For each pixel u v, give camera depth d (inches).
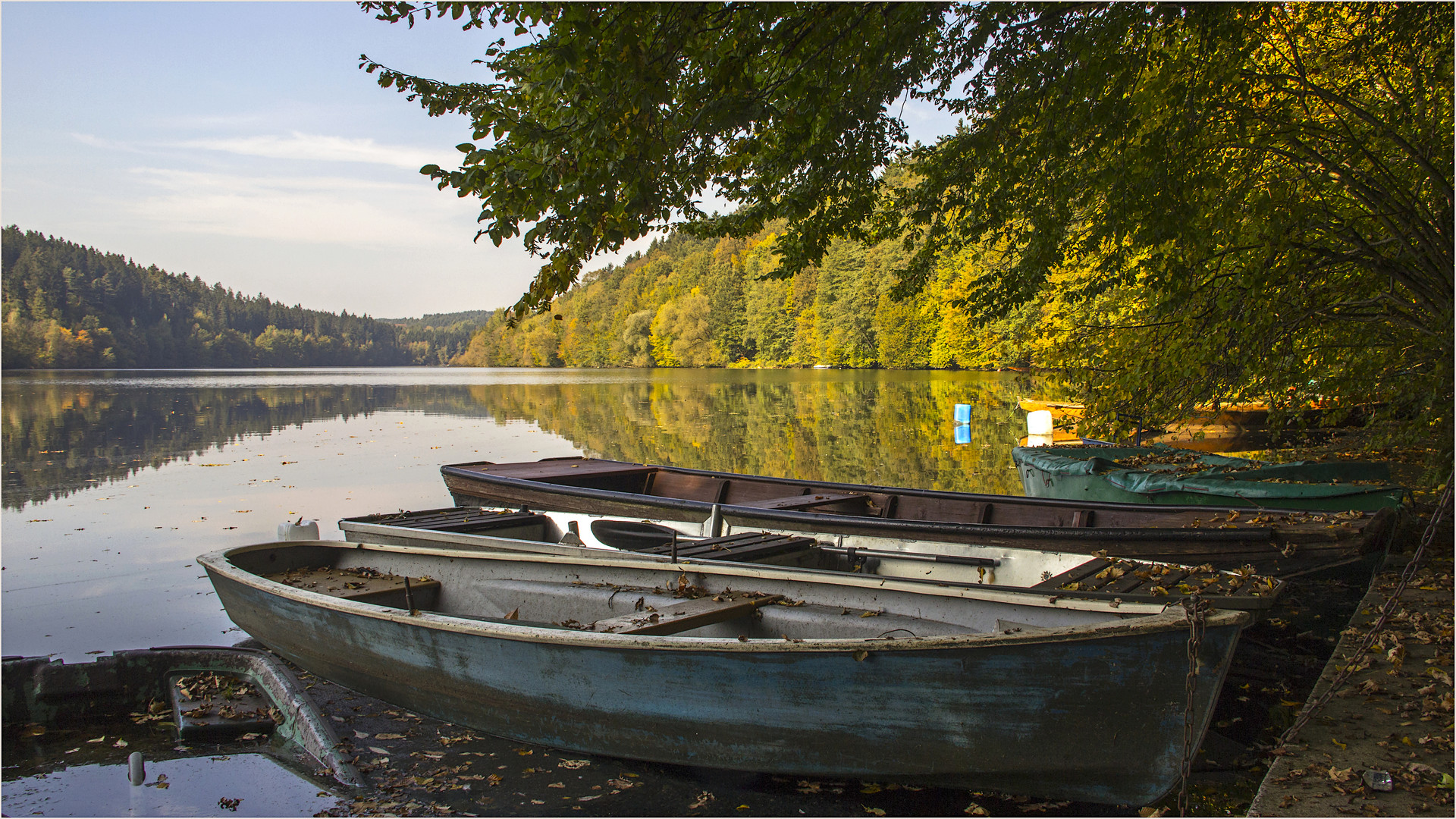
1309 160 314.2
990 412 1005.8
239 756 168.6
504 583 215.0
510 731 175.5
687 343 3535.9
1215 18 249.9
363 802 152.0
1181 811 135.2
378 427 914.7
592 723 164.9
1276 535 215.6
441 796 154.0
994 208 357.4
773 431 821.9
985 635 136.7
